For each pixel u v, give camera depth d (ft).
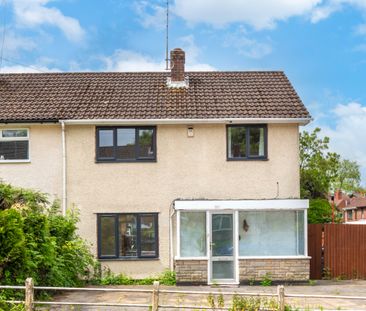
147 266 64.08
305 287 58.13
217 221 61.05
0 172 65.92
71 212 63.00
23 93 71.36
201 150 65.62
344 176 266.98
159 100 68.95
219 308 40.29
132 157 65.67
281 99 68.85
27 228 48.29
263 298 42.73
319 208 89.10
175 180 65.31
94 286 59.93
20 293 43.45
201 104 67.62
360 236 66.74
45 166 65.87
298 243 61.52
